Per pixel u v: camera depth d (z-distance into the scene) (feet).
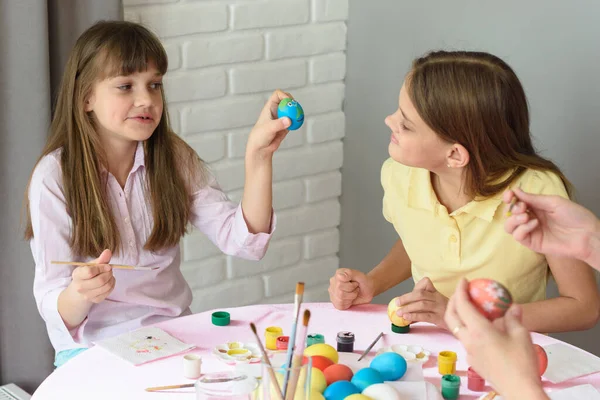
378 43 7.92
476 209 5.07
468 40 7.11
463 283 2.96
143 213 5.67
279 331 4.53
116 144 5.57
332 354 4.13
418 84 4.90
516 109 5.00
